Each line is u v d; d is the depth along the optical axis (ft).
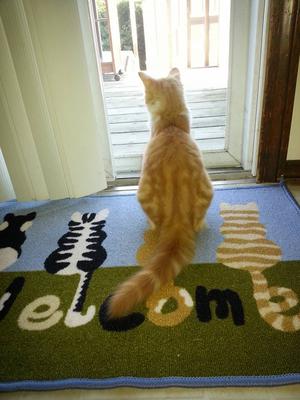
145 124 7.72
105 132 5.26
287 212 4.50
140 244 4.12
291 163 5.16
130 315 3.10
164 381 2.53
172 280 3.46
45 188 5.20
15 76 4.14
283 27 4.00
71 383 2.57
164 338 2.87
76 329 3.02
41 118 4.44
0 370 2.71
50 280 3.64
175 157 3.71
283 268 3.54
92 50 4.57
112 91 10.22
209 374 2.57
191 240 3.48
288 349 2.71
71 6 3.87
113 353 2.78
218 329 2.91
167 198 3.63
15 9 3.70
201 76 10.75
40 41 3.91
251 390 2.50
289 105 4.56
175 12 11.23
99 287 3.49
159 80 4.49
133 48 12.10
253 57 4.55
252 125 5.10
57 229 4.57
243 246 3.90
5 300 3.40
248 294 3.25
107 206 5.04
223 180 5.50
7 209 5.17
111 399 2.51
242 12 4.44
